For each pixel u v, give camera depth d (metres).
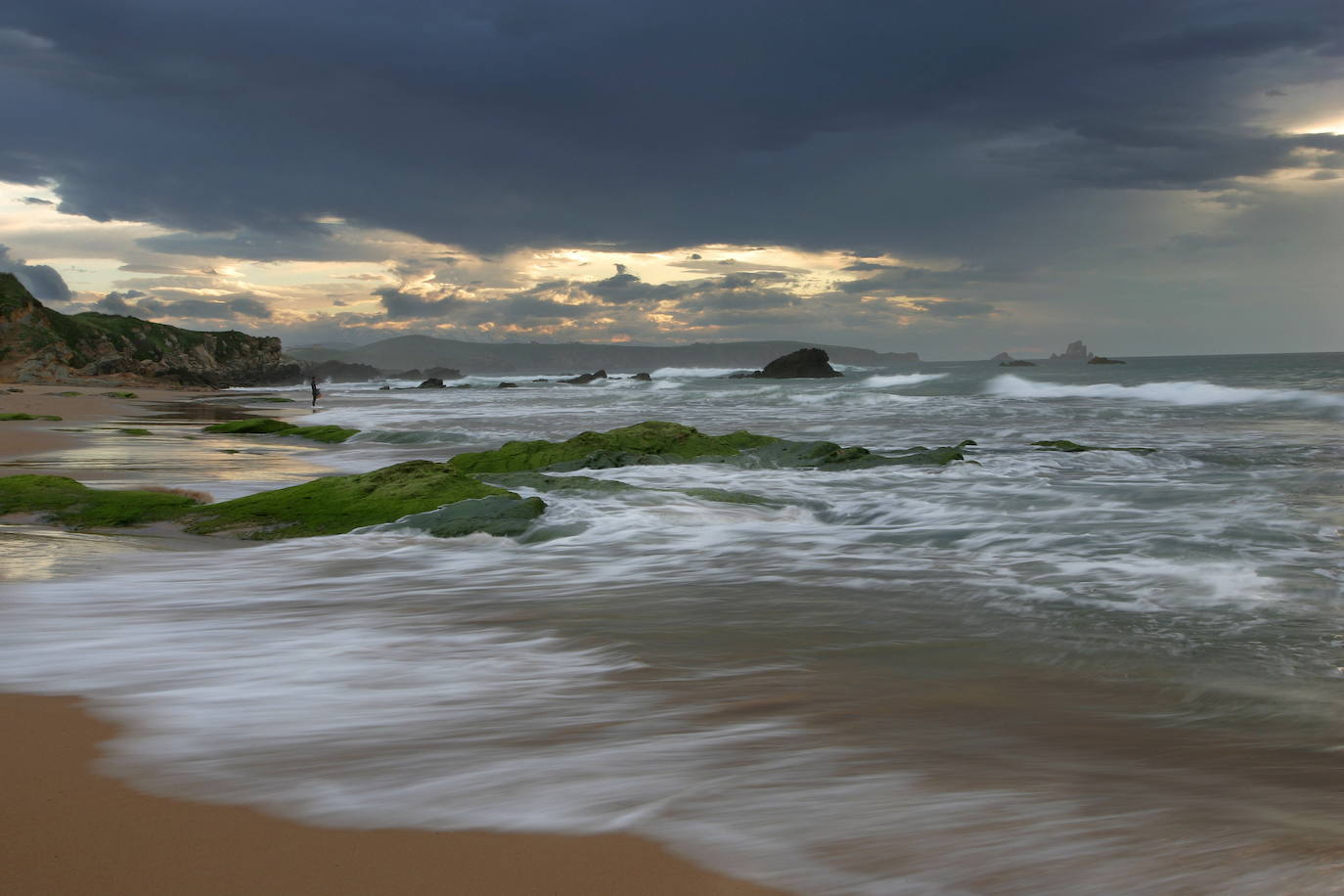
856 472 15.70
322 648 5.56
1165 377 71.06
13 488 11.30
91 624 6.17
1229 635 5.80
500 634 5.91
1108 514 11.20
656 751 3.77
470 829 3.00
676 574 7.99
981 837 2.94
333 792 3.31
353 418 36.69
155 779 3.44
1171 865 2.73
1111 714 4.34
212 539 9.77
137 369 107.62
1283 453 19.22
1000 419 31.86
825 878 2.66
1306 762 3.71
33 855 2.79
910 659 5.31
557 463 16.23
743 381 103.81
